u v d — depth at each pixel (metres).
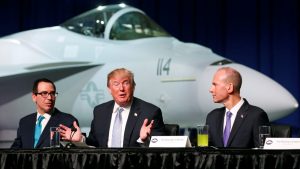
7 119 10.83
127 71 6.61
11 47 10.77
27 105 10.61
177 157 5.02
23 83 10.46
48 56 10.56
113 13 10.80
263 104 9.44
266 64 13.58
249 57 13.71
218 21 13.87
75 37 10.71
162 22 14.21
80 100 10.38
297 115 13.27
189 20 14.03
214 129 6.71
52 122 6.90
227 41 13.86
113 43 10.49
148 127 5.88
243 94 9.50
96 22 10.79
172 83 9.80
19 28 14.62
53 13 14.48
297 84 13.47
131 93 6.61
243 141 6.52
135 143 6.55
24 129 7.01
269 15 13.53
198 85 9.64
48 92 6.97
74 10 14.43
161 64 9.98
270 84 9.59
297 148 5.30
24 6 14.63
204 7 13.95
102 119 6.76
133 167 5.09
